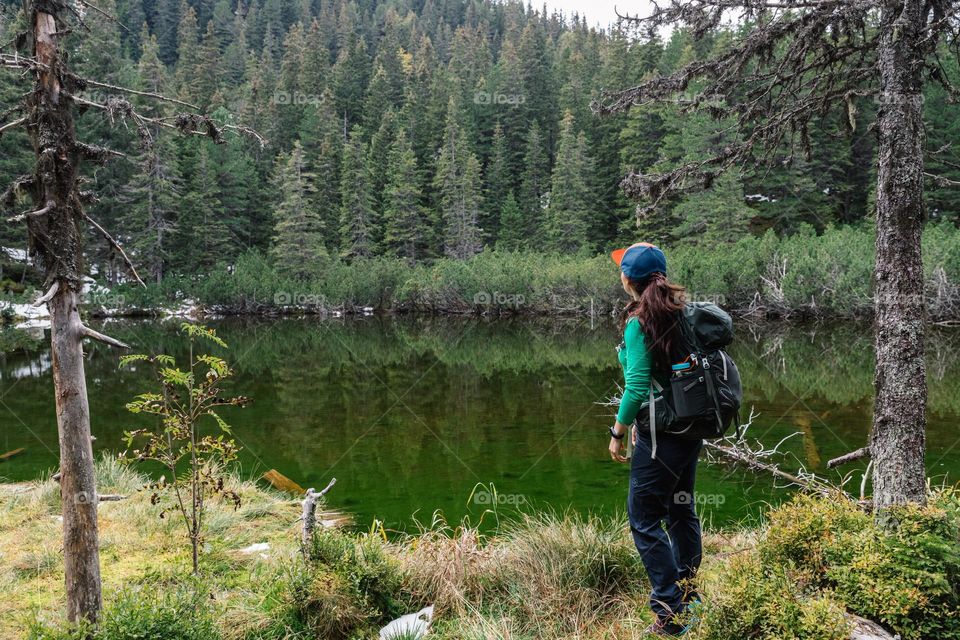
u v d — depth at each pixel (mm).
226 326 30672
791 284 23703
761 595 2320
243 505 5582
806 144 4125
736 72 4094
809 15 3617
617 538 3730
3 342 21625
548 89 64625
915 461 3027
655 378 2631
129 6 68062
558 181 45438
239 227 46156
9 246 30641
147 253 36781
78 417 2781
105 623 2625
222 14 94875
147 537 4605
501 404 11484
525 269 34438
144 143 2881
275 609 3168
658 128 41625
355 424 9859
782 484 6270
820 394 11281
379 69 68562
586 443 8469
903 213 3088
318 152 57844
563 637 2924
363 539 3809
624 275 2756
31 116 2627
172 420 3916
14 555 4230
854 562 2488
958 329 19625
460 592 3322
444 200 50344
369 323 32125
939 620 2289
